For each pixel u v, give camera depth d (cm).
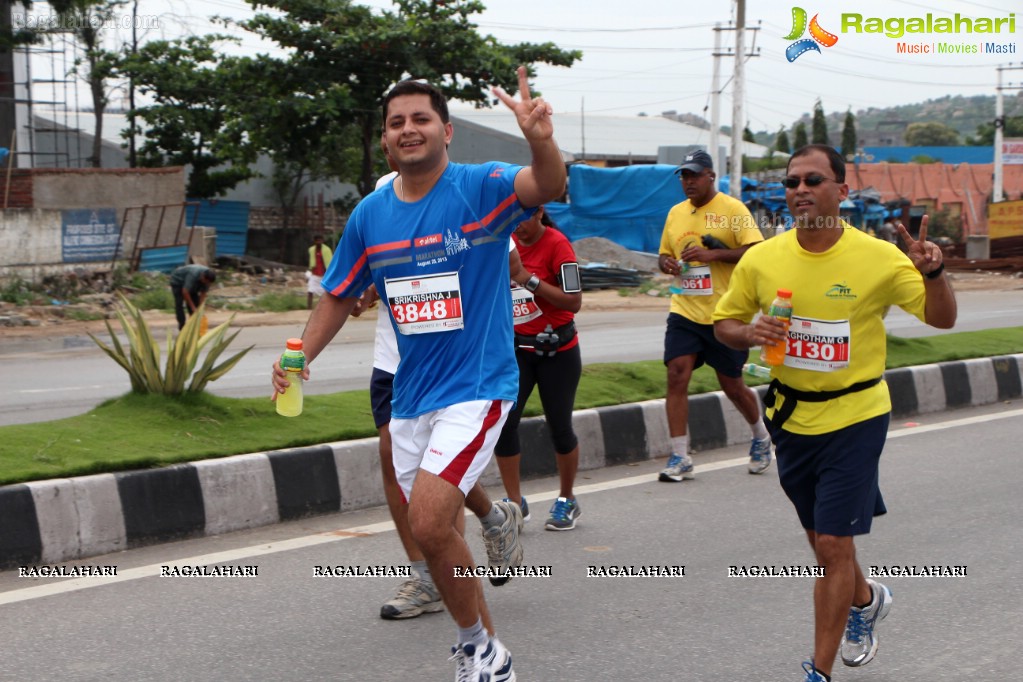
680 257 841
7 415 1098
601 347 1739
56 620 527
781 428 457
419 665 482
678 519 733
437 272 427
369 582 594
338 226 4406
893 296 440
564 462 703
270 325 2238
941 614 552
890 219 4106
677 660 489
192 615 538
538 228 673
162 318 2381
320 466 729
